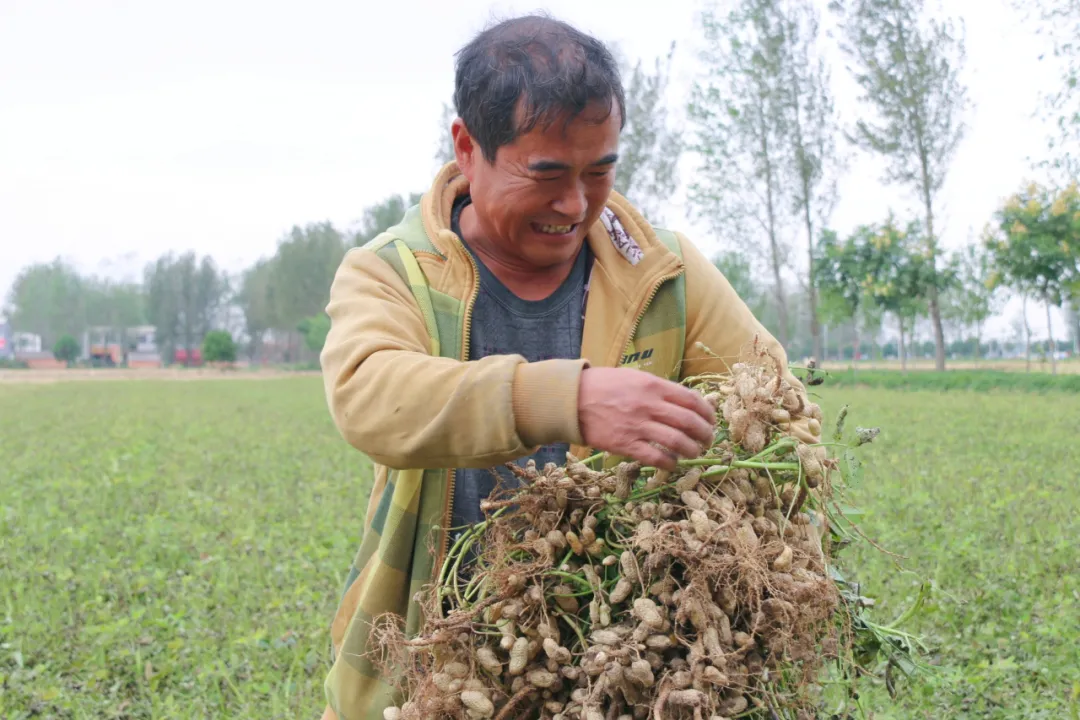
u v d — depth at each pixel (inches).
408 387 71.2
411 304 85.0
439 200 89.4
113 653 203.6
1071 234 1043.9
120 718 178.4
